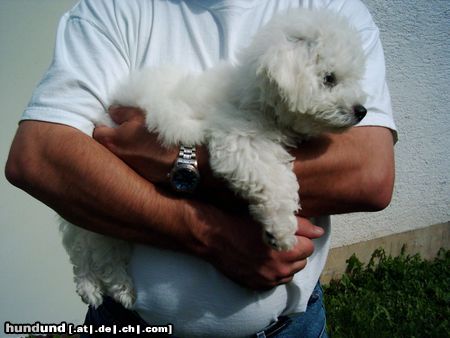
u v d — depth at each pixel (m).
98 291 0.82
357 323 1.41
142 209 0.65
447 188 1.89
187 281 0.69
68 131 0.66
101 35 0.74
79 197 0.65
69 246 0.86
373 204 0.70
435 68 1.67
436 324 1.44
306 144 0.72
